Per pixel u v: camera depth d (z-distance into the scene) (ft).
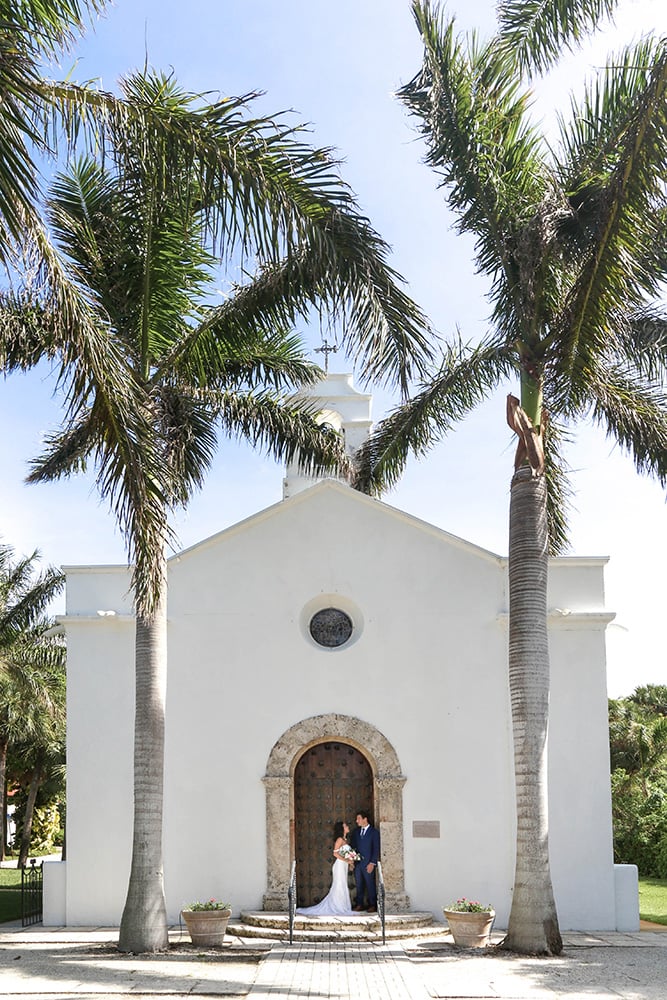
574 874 56.65
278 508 61.21
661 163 43.06
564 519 61.00
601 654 59.31
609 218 44.93
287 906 55.57
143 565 39.68
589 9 47.88
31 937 52.29
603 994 36.86
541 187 49.32
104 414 38.17
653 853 99.45
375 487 64.69
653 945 49.83
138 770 48.73
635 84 48.83
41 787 149.89
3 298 33.91
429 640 59.72
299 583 60.64
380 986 38.22
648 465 55.67
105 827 57.57
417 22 48.06
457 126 48.60
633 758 113.60
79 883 57.06
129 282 50.49
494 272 50.75
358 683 59.21
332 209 36.99
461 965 43.21
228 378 57.26
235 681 59.26
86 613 60.13
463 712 58.65
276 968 42.34
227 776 57.98
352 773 59.82
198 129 35.19
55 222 49.90
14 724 120.16
